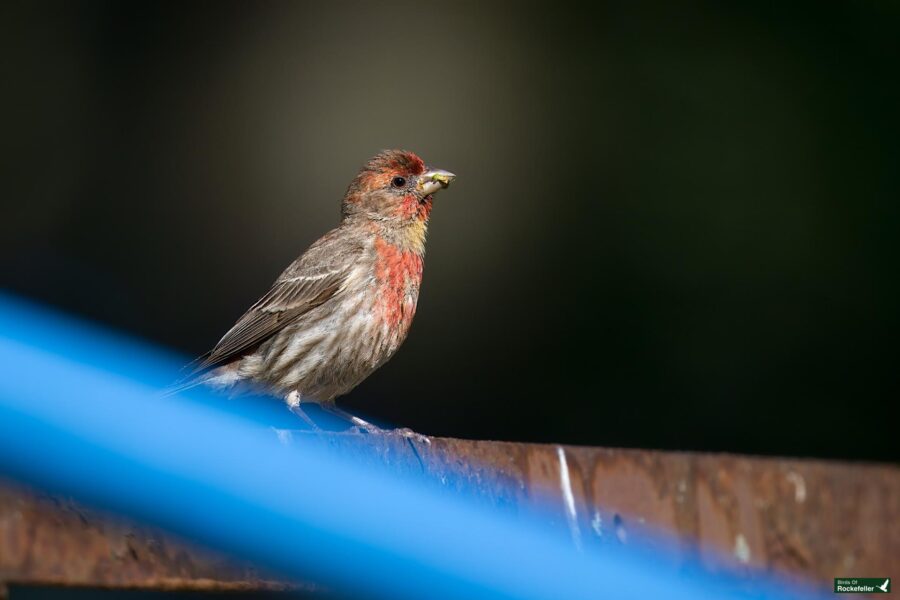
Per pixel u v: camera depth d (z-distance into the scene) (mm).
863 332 12539
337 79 15133
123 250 14016
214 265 14094
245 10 15312
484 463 5777
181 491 4816
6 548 4305
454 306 13727
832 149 13008
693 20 13758
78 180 14219
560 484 5895
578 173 13859
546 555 5758
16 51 14539
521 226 13969
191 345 13594
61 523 4445
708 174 13242
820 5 13328
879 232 12750
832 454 12266
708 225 13102
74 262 13797
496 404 13195
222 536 4891
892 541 6629
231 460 5039
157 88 14844
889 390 12359
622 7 14125
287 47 15250
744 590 6152
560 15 14555
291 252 14227
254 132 14805
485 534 5672
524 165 14219
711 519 6152
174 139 14688
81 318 13500
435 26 15312
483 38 14977
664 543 6012
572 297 13391
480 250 13977
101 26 14875
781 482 6387
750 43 13500
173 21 15094
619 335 13062
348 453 5441
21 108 14359
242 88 15000
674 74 13664
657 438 12586
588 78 14219
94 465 4609
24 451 4434
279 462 5195
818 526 6438
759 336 12656
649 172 13523
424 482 5605
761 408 12430
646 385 12797
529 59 14617
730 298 12859
